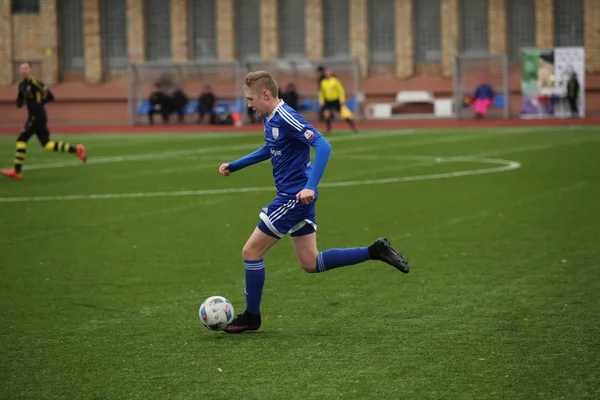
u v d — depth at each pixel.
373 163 65.62
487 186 50.72
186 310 24.59
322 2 148.38
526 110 123.88
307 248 21.91
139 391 17.98
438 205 43.69
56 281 28.47
